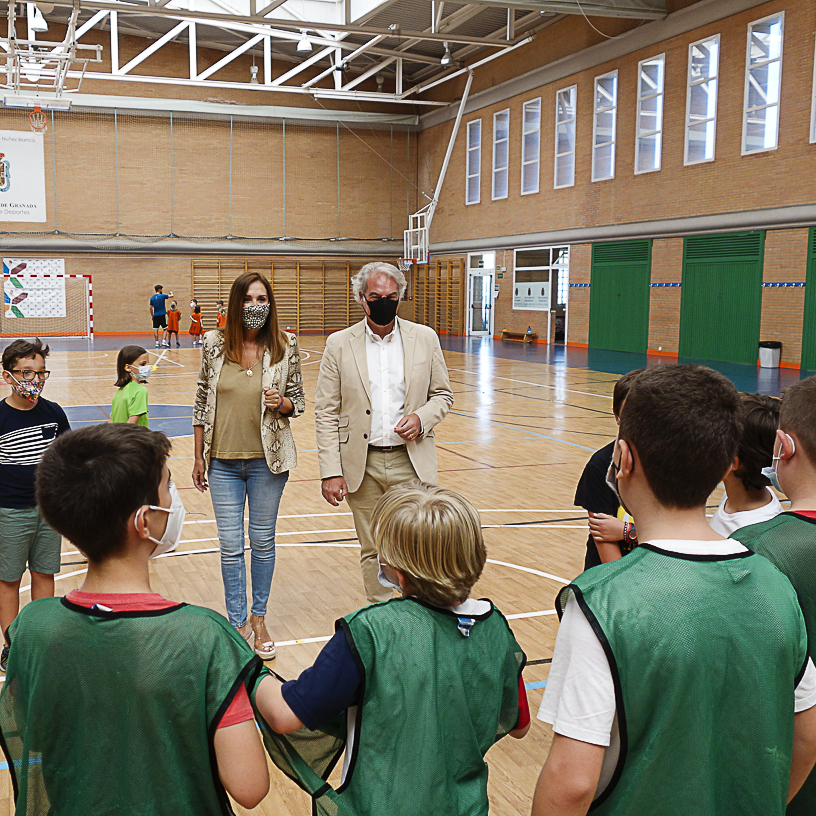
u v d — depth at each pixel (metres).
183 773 1.28
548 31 22.30
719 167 17.55
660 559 1.25
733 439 1.26
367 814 1.37
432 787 1.38
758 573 1.27
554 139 22.52
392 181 28.94
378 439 3.58
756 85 16.58
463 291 27.59
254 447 3.60
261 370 3.60
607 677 1.18
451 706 1.42
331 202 28.25
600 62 20.59
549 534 5.64
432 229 28.94
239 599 3.62
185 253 26.91
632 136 19.84
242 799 1.29
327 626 3.93
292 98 27.28
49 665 1.27
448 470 7.82
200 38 25.28
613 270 21.20
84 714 1.26
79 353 19.86
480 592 4.43
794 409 1.57
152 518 1.36
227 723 1.27
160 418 10.48
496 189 25.27
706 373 1.31
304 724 1.39
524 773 2.67
